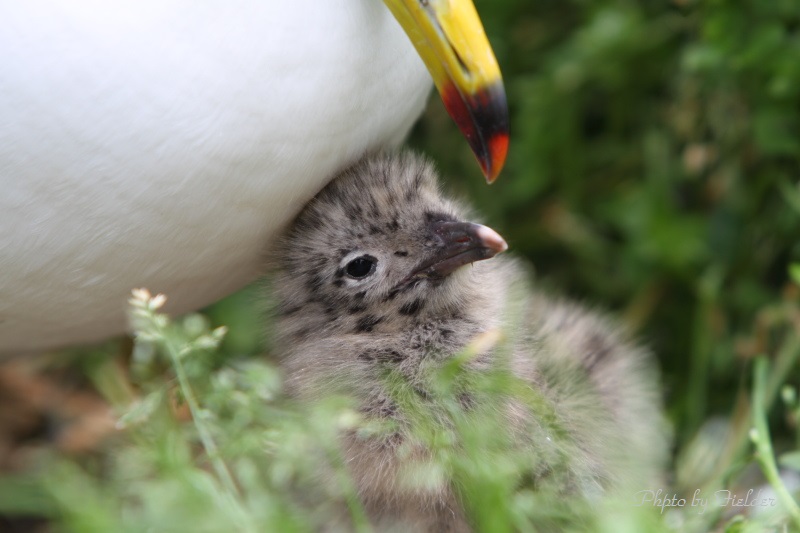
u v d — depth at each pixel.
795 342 2.75
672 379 2.79
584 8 2.83
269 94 2.62
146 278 2.65
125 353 2.75
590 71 2.81
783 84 2.76
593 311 2.74
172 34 2.61
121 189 2.62
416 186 2.69
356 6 2.63
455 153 2.84
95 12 2.61
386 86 2.65
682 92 2.80
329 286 2.68
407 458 2.65
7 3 2.60
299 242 2.68
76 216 2.62
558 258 2.84
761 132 2.77
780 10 2.76
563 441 2.66
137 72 2.61
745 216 2.79
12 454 2.79
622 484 2.67
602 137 2.84
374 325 2.68
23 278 2.63
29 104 2.60
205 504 2.60
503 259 2.72
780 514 2.65
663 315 2.81
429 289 2.68
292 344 2.70
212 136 2.62
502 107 2.64
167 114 2.61
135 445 2.67
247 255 2.68
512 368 2.67
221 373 2.64
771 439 2.75
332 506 2.65
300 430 2.62
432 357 2.67
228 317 2.80
